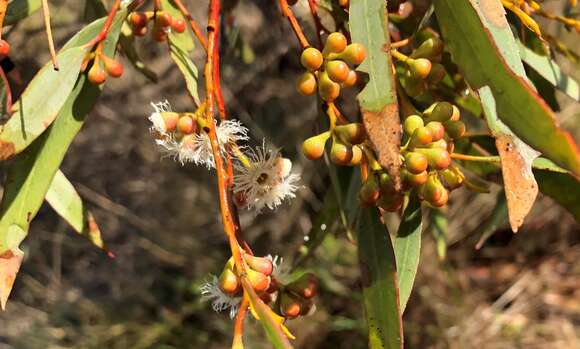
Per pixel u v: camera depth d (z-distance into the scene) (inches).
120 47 14.8
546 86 15.5
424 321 40.2
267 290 11.2
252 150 11.9
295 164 38.1
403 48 14.4
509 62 11.1
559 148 9.7
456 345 39.7
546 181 13.4
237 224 11.1
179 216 43.7
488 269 44.8
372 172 11.3
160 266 43.0
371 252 12.0
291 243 40.6
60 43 24.8
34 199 11.9
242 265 10.2
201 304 40.0
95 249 43.4
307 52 11.0
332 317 38.7
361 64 11.0
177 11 13.7
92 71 12.0
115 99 39.8
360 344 39.2
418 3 14.0
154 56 34.2
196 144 11.5
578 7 17.1
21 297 41.5
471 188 12.7
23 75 23.4
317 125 14.3
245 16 25.7
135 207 44.1
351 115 23.8
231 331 39.5
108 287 43.1
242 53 19.2
